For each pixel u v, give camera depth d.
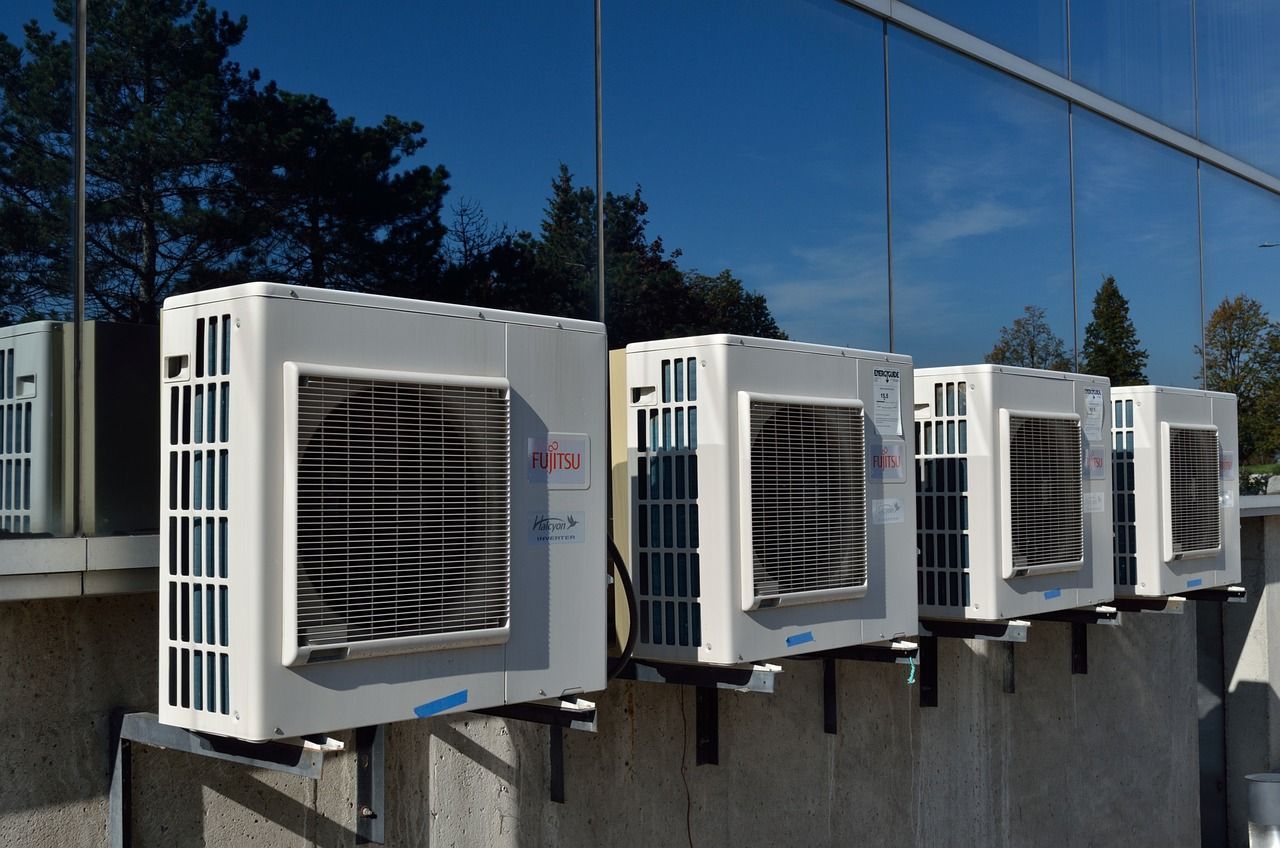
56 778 2.85
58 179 2.87
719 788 4.60
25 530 2.79
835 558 3.92
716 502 3.61
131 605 3.01
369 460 2.67
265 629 2.49
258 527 2.48
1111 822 7.00
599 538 3.27
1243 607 9.03
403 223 3.67
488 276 3.92
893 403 4.24
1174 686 7.70
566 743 4.04
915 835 5.54
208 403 2.61
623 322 4.39
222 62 3.22
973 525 4.90
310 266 3.42
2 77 2.77
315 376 2.56
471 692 2.91
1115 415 6.18
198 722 2.61
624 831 4.23
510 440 3.00
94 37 2.95
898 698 5.48
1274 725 8.94
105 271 2.96
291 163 3.39
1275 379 8.99
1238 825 8.98
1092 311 7.14
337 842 3.39
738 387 3.64
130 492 3.00
